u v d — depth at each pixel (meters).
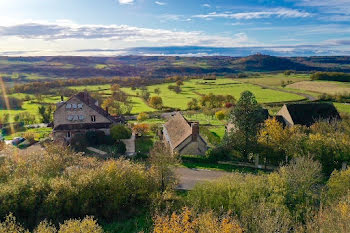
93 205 31.20
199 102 135.88
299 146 47.72
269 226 21.06
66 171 35.38
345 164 45.53
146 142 68.31
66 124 66.12
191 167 50.66
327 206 28.38
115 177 32.47
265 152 49.78
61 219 29.53
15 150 58.12
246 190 29.02
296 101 129.62
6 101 120.38
